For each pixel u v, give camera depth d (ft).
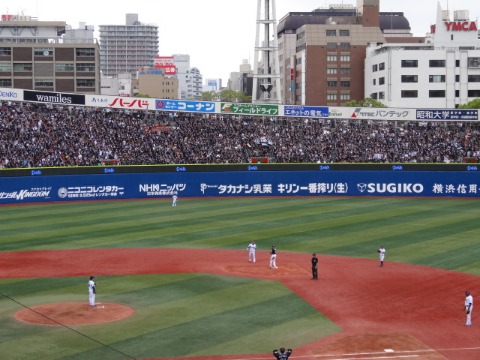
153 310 119.34
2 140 296.71
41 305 122.11
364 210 255.09
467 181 303.89
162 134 331.16
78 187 286.66
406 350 99.76
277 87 400.67
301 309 121.08
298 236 198.39
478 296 131.64
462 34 576.61
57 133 312.29
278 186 307.37
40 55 564.30
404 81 544.62
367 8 629.10
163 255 170.19
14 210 255.50
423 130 352.08
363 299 128.67
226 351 98.37
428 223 221.87
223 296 129.70
